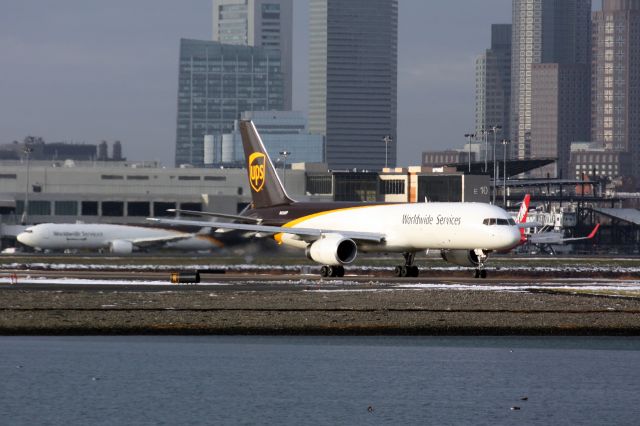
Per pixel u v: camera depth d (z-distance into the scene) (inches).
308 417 6796.3
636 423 6683.1
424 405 7116.1
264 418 6766.7
